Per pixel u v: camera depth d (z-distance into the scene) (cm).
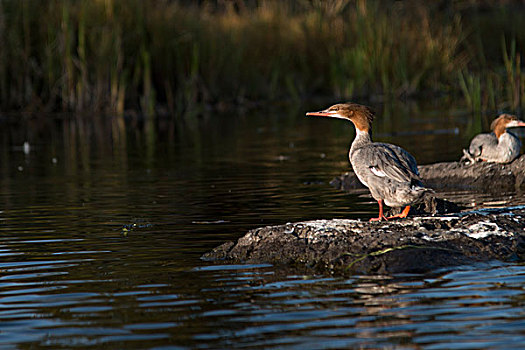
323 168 1842
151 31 3231
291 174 1759
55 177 1803
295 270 942
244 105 3534
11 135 2725
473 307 785
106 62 3181
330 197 1454
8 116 3188
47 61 3158
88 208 1391
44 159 2141
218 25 3494
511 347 684
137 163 2012
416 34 3759
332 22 3747
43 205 1433
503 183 1573
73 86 3203
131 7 3191
